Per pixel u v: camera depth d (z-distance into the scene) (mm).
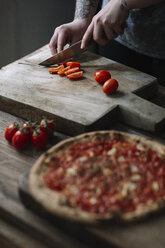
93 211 1028
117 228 1009
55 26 3197
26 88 1730
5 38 3064
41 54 2084
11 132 1465
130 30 2082
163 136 1510
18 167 1342
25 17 3021
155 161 1193
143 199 1067
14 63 1977
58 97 1659
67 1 3068
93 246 1033
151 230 1005
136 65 2355
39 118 1604
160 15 1924
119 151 1240
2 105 1700
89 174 1151
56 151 1238
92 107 1582
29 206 1133
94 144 1271
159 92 1894
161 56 2078
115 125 1601
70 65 1896
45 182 1124
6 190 1218
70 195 1080
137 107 1578
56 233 1079
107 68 1927
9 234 1139
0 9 2879
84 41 1938
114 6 1806
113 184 1120
